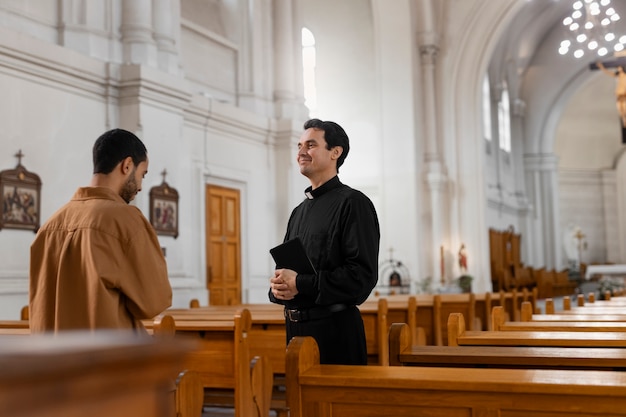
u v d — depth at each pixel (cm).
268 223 1535
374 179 2298
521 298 1354
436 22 2317
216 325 579
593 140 3716
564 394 263
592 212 3700
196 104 1312
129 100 1130
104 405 107
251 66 1538
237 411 573
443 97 2330
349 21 2369
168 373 116
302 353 304
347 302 383
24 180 969
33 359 93
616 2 3002
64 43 1097
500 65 2958
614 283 2511
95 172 328
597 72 3200
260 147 1523
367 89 2336
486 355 382
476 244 2272
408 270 2162
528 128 3334
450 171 2306
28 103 991
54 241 312
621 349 396
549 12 3059
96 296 294
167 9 1238
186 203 1280
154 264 310
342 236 391
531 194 3334
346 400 294
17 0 1033
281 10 1603
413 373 294
